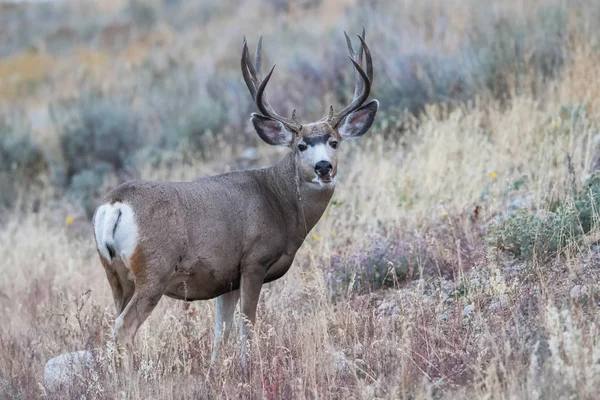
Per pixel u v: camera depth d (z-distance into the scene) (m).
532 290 20.62
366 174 34.09
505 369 16.38
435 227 28.47
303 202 22.14
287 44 61.53
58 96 61.47
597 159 29.78
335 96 45.06
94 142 49.28
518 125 34.12
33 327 24.72
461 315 20.77
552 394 15.33
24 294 28.72
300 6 77.50
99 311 23.33
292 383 18.05
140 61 70.31
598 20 41.16
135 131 49.62
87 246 35.38
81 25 93.25
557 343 15.76
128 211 20.02
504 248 24.61
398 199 30.88
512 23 43.78
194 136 46.75
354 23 54.50
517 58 40.44
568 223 23.56
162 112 50.81
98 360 19.72
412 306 21.03
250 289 21.56
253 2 83.31
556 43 40.84
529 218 24.59
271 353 19.88
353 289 25.38
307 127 22.27
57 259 32.19
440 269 25.36
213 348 21.12
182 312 23.09
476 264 24.30
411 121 40.09
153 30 84.81
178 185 20.95
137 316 20.16
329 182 21.77
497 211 28.20
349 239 29.42
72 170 48.97
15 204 45.06
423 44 44.91
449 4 51.72
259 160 42.97
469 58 41.94
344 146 39.72
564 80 36.66
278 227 21.94
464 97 40.03
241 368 19.75
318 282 23.44
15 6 105.19
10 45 92.56
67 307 26.11
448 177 31.16
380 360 19.05
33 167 49.88
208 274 21.17
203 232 20.83
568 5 43.47
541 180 28.36
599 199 24.31
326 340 19.28
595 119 32.88
